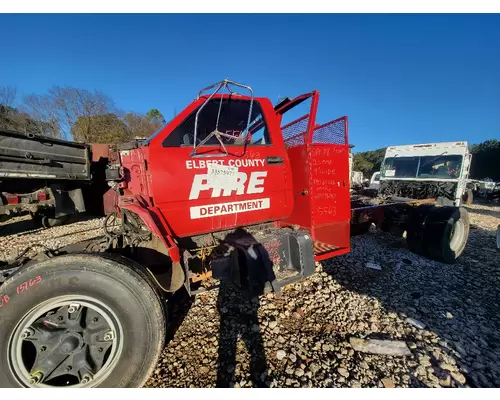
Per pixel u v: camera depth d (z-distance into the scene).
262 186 2.59
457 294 3.14
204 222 2.37
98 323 1.66
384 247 4.94
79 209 5.53
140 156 2.28
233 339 2.31
